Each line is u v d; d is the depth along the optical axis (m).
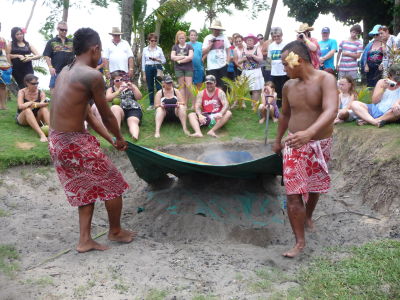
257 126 8.26
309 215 4.63
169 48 15.05
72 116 3.76
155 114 8.28
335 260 3.92
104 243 4.29
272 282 3.53
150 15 11.80
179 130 7.98
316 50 7.56
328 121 3.65
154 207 5.44
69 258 3.88
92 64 3.95
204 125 8.05
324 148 4.11
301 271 3.70
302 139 3.56
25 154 6.34
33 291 3.28
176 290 3.37
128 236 4.34
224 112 7.93
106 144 6.98
